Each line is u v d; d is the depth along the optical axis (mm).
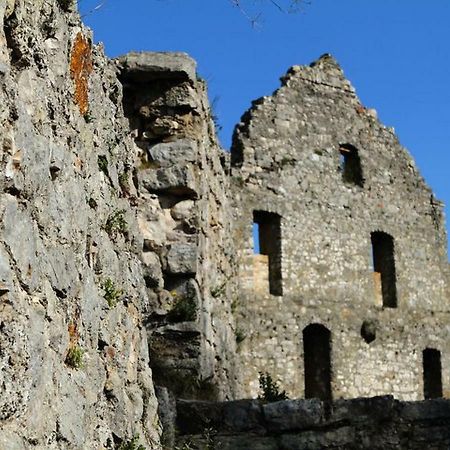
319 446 12031
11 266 5027
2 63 5062
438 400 12633
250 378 21125
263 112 23422
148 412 8969
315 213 23469
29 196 5398
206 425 11961
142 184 14688
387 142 25703
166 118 15070
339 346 23016
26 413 5043
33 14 5801
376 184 25047
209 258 15641
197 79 15672
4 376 4762
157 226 14594
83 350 6617
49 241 5844
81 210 6809
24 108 5410
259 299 21875
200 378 13852
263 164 22906
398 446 12281
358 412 12344
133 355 8703
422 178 26172
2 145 5012
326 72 25016
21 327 5035
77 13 7125
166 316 14094
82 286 6684
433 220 26047
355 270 23828
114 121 9039
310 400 12242
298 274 22734
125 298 8516
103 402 7219
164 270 14352
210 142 16797
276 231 22750
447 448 12352
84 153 7188
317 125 24281
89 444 6496
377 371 23531
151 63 14969
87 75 7504
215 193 17203
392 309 24375
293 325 22203
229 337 17547
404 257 25109
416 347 24500
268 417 12062
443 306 25516
